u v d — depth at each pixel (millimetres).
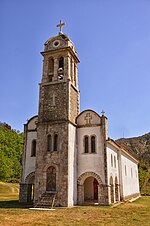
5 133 69875
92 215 18344
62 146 25828
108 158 27359
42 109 28391
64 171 24859
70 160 25688
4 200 30875
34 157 29531
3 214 18359
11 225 14188
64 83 28562
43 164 25984
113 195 27344
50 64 31562
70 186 24922
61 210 21031
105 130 27469
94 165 26719
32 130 30844
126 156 37812
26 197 28141
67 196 23938
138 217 17578
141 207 24156
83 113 29281
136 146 118500
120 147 32281
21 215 18000
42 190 25047
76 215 18250
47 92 29000
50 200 23984
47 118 27719
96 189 32000
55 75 29516
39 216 17594
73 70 31172
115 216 17953
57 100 28109
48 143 26812
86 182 32594
